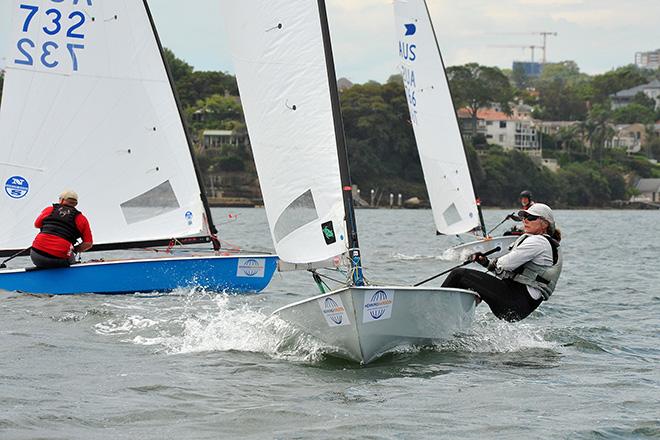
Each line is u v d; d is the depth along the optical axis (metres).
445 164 79.94
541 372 26.97
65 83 46.22
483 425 21.33
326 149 29.33
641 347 31.33
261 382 25.12
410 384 25.09
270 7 30.12
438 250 82.06
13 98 45.91
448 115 79.81
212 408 22.45
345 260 28.95
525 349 30.44
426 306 28.17
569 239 107.31
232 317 34.16
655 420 21.86
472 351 29.94
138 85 46.78
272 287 47.56
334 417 21.78
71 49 46.12
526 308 30.56
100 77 46.41
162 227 47.16
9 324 33.34
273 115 30.22
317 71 29.56
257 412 22.11
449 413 22.28
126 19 46.47
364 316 26.64
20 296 40.59
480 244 70.00
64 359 27.53
